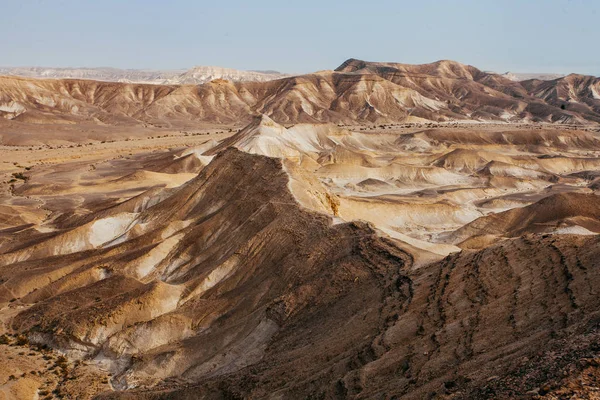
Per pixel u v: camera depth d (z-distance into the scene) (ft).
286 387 107.76
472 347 93.45
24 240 253.65
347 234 164.45
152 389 131.54
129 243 216.33
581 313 90.79
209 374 134.62
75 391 136.46
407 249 148.25
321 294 143.64
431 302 115.85
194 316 160.56
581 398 61.00
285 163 227.20
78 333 159.12
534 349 82.02
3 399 129.18
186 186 251.39
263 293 159.02
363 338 113.29
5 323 175.01
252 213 204.44
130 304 165.17
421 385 87.66
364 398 91.81
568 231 231.50
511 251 125.49
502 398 67.41
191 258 199.82
